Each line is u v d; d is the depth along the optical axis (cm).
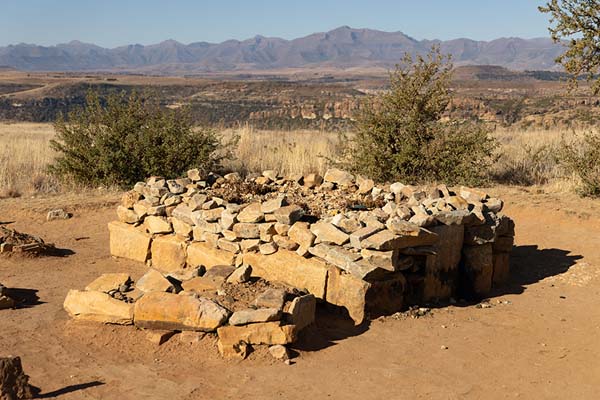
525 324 651
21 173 1445
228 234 770
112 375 526
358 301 638
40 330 622
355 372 534
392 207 751
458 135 1286
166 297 595
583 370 544
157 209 867
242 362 546
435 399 491
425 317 666
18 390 473
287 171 1458
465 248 749
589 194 1195
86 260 900
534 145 1669
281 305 581
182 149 1384
